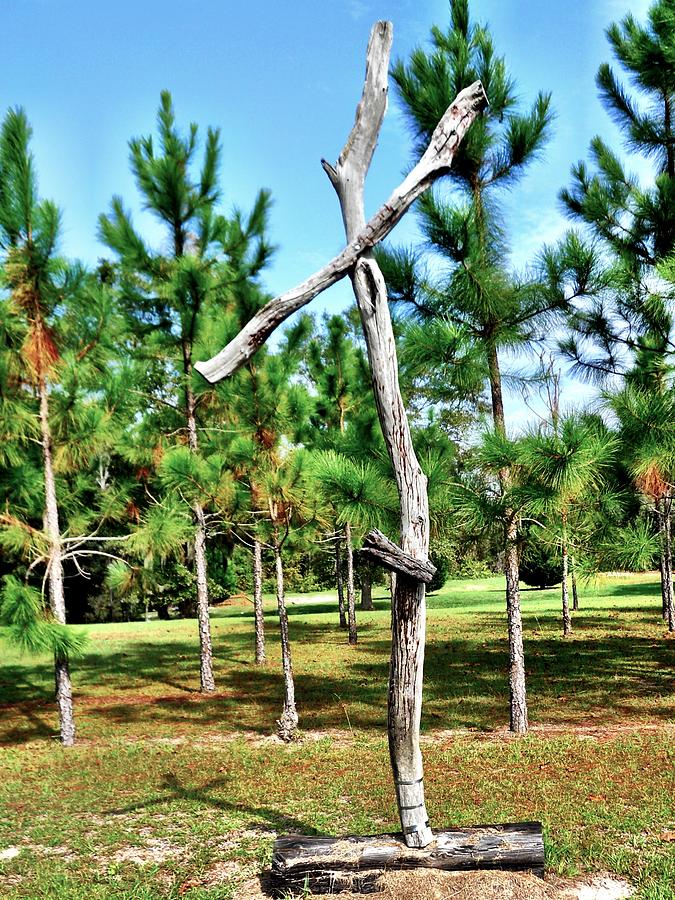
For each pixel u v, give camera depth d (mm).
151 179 13664
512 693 9047
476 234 9016
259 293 13648
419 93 9328
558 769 7121
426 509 4598
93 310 10102
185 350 13227
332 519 10750
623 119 12516
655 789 6305
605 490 9656
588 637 17156
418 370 8859
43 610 9227
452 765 7453
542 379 9711
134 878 5023
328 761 8000
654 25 11234
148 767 8109
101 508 11391
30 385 10062
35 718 11586
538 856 4445
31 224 9484
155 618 33750
